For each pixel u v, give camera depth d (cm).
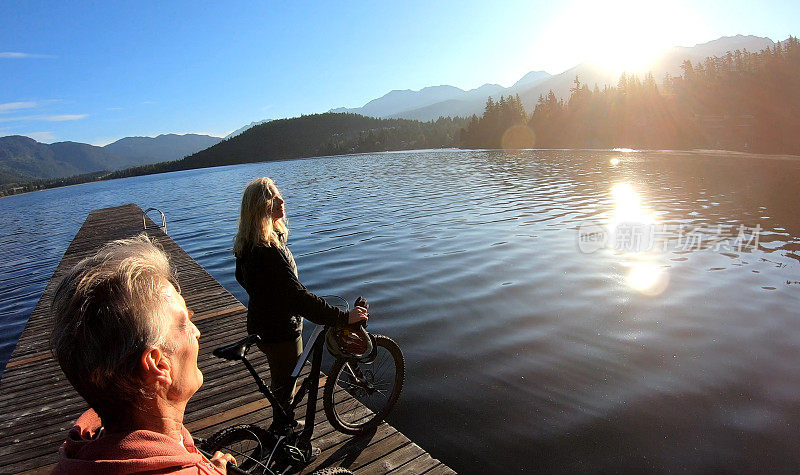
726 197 2019
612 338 637
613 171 3541
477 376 549
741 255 1060
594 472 387
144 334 90
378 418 370
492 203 2002
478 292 850
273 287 291
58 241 2214
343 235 1488
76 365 87
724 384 512
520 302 789
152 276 99
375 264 1096
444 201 2142
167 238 1432
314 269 1093
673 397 490
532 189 2478
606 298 793
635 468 389
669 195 2133
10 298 1270
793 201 1834
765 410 462
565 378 536
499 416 469
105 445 82
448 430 451
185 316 105
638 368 554
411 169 4725
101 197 5225
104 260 96
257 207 290
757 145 6844
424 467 327
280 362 308
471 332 677
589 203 1920
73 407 449
